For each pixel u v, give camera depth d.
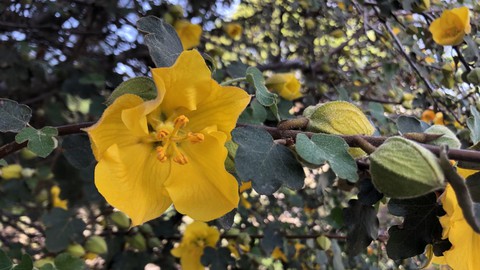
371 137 0.14
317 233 0.32
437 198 0.14
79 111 0.33
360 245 0.17
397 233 0.15
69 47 0.37
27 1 0.32
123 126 0.13
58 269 0.19
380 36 0.32
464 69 0.29
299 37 0.36
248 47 0.40
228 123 0.13
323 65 0.34
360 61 0.39
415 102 0.31
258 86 0.16
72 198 0.30
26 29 0.34
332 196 0.37
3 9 0.32
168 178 0.14
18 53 0.32
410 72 0.32
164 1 0.33
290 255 0.32
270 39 0.39
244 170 0.13
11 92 0.34
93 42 0.37
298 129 0.15
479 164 0.13
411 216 0.14
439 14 0.29
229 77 0.29
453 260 0.13
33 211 0.34
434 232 0.14
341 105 0.15
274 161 0.13
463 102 0.28
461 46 0.29
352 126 0.15
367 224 0.17
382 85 0.35
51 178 0.30
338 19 0.34
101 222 0.30
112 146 0.12
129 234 0.29
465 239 0.13
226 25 0.37
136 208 0.13
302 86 0.35
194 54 0.13
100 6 0.33
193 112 0.14
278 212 0.37
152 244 0.29
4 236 0.38
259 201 0.37
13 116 0.15
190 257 0.30
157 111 0.14
